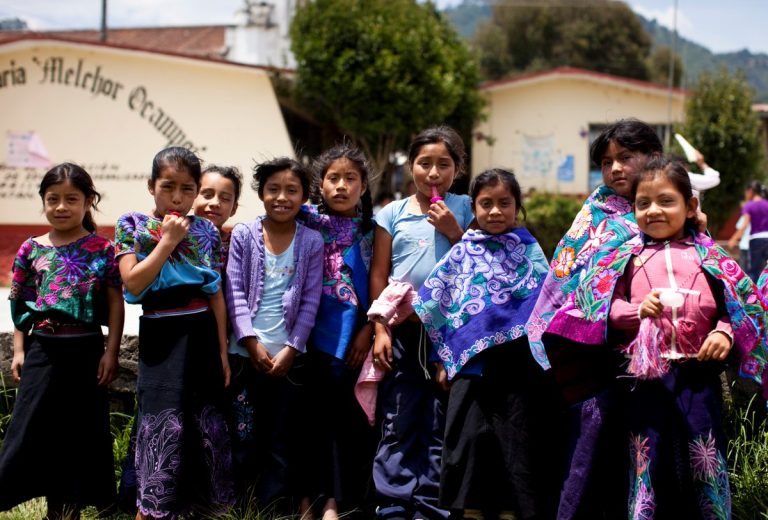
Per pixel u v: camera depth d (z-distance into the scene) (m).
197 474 3.40
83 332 3.43
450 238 3.48
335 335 3.52
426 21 14.54
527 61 39.88
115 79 13.63
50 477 3.34
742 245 10.46
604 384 3.15
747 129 15.23
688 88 16.64
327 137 16.31
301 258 3.53
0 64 13.68
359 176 3.64
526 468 3.14
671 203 2.96
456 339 3.27
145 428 3.24
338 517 3.40
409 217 3.59
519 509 3.10
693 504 2.84
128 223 3.38
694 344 2.86
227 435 3.51
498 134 16.42
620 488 3.15
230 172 3.86
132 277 3.24
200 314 3.39
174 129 13.57
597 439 3.08
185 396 3.29
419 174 3.53
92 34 28.38
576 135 16.23
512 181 3.32
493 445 3.18
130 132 13.66
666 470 2.88
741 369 2.86
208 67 13.42
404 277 3.51
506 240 3.34
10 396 4.51
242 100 13.47
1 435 4.35
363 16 13.66
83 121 13.72
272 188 3.53
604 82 15.96
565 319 3.12
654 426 2.88
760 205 10.09
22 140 13.77
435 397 3.45
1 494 3.21
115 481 3.56
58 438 3.35
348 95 13.45
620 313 2.98
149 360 3.32
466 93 15.14
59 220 3.42
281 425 3.51
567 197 15.33
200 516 3.47
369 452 3.67
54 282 3.39
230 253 3.58
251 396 3.62
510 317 3.24
